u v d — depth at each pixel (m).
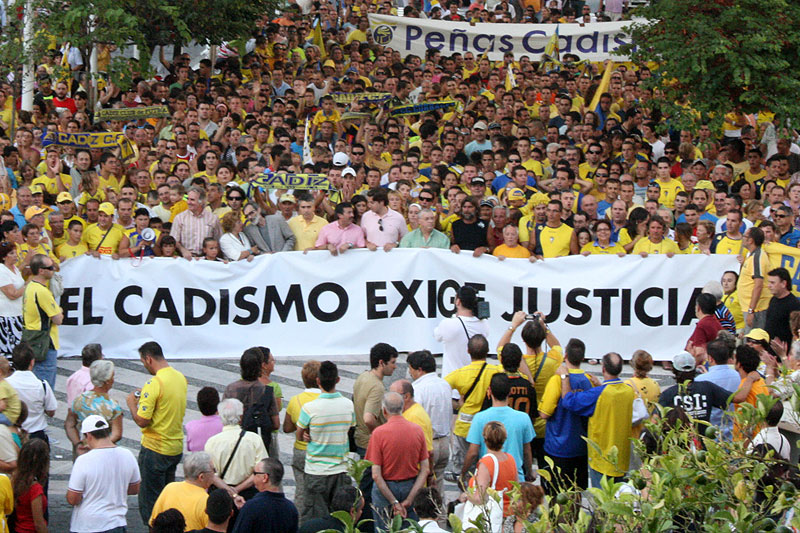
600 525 4.98
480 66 22.41
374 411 8.91
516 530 6.68
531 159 16.78
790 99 16.98
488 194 15.78
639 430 8.85
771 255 12.31
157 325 13.30
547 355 9.71
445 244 13.73
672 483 4.88
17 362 9.29
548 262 13.50
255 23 21.98
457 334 10.49
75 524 8.05
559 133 18.97
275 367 13.02
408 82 20.58
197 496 7.62
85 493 8.01
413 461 8.15
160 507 7.66
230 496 7.35
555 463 9.05
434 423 9.01
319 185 13.48
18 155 15.64
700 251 13.68
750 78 16.91
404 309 13.52
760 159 17.06
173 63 21.05
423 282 13.52
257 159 15.48
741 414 5.27
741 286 12.39
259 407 8.86
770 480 6.19
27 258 12.28
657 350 13.55
